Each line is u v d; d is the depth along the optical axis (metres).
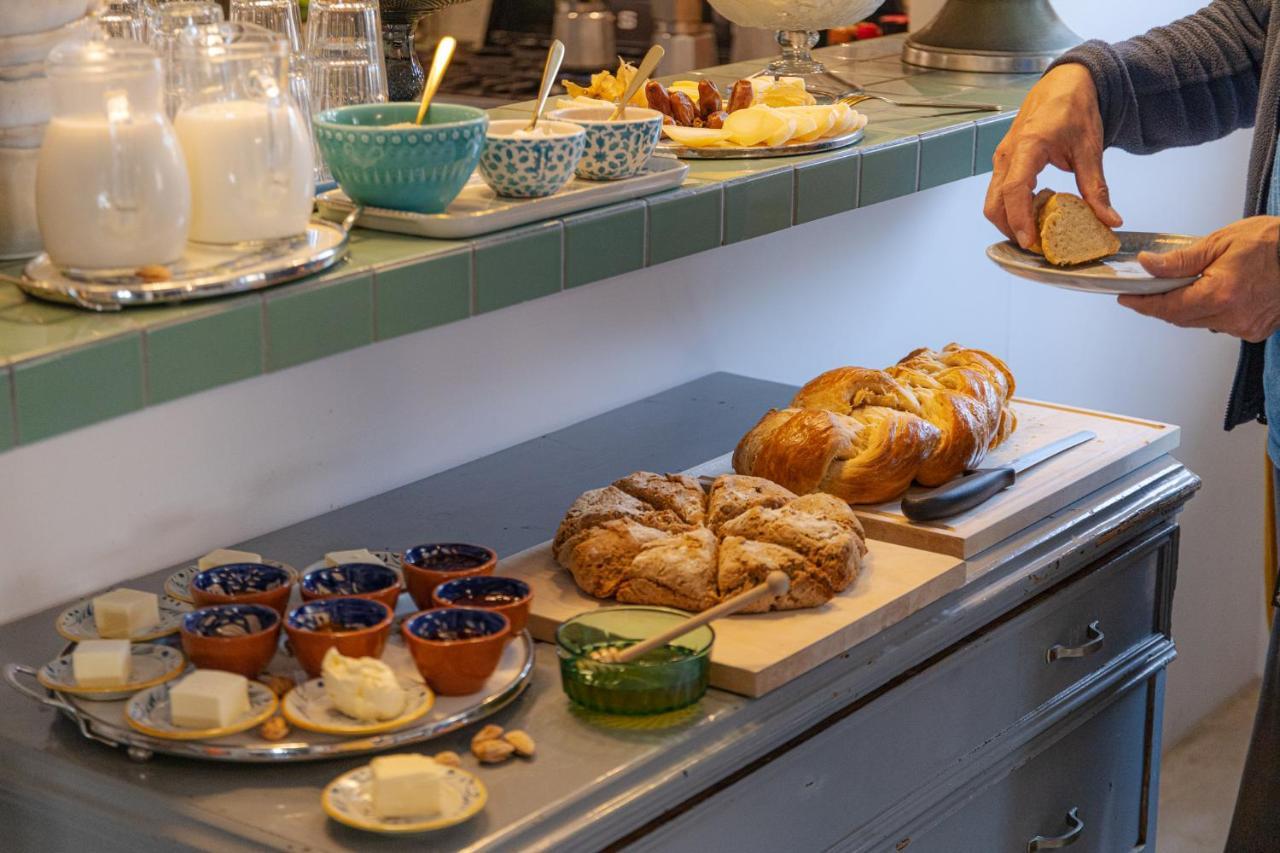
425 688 1.16
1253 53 1.76
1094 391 2.86
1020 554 1.51
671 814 1.16
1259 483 3.48
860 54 2.27
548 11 2.52
